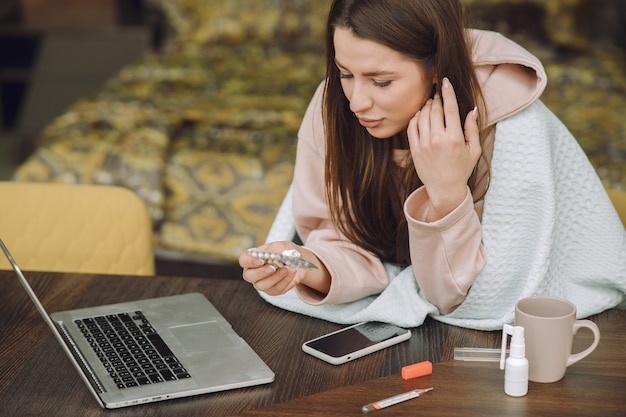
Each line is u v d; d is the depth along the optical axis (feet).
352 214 4.83
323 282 4.63
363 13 4.03
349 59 4.12
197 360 4.09
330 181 4.74
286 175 9.27
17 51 14.57
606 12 13.14
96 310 4.62
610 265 4.72
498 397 3.74
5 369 4.06
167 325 4.45
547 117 4.61
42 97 14.60
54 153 9.59
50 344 4.28
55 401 3.80
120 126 10.07
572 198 4.73
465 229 4.30
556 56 12.37
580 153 4.74
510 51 4.47
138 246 5.80
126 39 14.35
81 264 5.82
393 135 4.60
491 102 4.48
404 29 4.04
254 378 3.91
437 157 4.16
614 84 11.27
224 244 9.16
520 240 4.51
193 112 10.29
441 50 4.14
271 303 4.75
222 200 9.27
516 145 4.50
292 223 5.18
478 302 4.55
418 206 4.38
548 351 3.77
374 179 4.67
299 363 4.11
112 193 5.82
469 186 4.62
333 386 3.89
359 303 4.74
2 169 14.07
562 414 3.61
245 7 13.37
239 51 12.98
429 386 3.85
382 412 3.65
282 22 13.26
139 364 4.05
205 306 4.69
